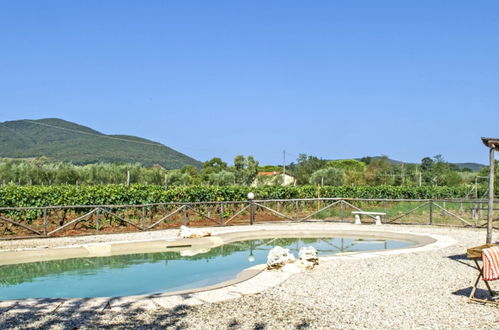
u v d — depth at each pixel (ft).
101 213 53.83
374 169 142.10
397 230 50.96
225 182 134.21
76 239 43.16
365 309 19.89
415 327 17.47
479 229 52.16
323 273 27.22
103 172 106.63
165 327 17.51
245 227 54.13
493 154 31.24
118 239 43.27
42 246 38.27
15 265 34.35
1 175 96.43
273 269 28.40
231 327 17.56
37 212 50.60
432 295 22.22
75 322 18.02
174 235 46.52
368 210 75.72
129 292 26.76
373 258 31.99
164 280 29.76
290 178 151.23
